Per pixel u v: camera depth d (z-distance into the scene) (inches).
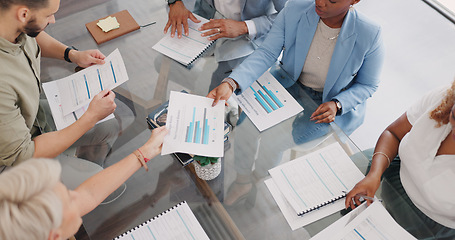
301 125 57.3
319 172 52.3
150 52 66.6
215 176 51.5
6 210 27.9
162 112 55.6
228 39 69.1
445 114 47.0
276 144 55.2
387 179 54.2
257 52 64.3
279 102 59.7
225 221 47.9
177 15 70.7
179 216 48.1
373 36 57.9
